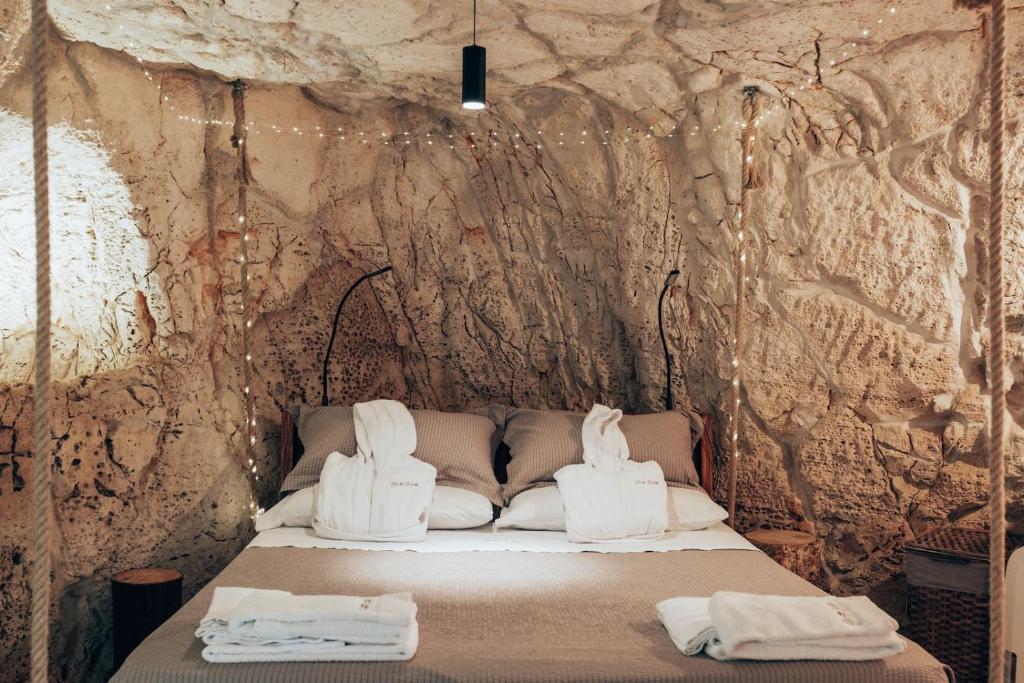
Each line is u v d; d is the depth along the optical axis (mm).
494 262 4223
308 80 3580
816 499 3666
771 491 3742
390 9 2840
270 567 2756
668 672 2023
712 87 3430
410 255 4203
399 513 3125
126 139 3295
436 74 3496
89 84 3164
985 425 3402
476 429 3631
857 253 3488
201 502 3582
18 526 2863
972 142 3201
